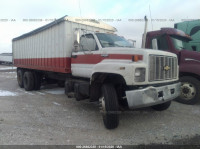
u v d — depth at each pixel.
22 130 4.25
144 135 4.00
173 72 4.80
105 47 4.98
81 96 5.57
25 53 10.14
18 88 10.41
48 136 3.94
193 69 5.99
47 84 10.23
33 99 7.35
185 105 6.20
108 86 4.35
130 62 4.17
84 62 5.58
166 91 4.31
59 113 5.53
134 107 3.94
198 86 5.99
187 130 4.24
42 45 8.21
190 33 7.64
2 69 28.14
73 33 6.52
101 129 4.35
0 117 5.12
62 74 7.42
